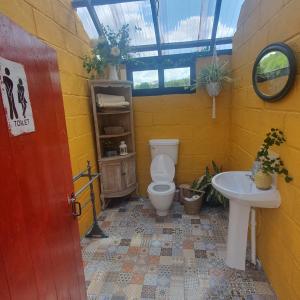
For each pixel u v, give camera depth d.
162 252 2.09
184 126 3.00
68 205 1.19
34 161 0.86
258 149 1.86
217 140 2.98
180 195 3.03
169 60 2.87
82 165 2.41
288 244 1.39
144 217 2.73
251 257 1.87
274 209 1.58
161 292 1.65
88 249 2.16
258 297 1.58
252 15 1.95
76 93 2.30
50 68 1.05
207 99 2.89
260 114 1.81
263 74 1.63
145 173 3.21
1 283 0.65
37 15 1.66
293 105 1.28
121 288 1.70
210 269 1.85
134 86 3.01
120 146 2.95
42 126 0.94
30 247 0.81
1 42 0.70
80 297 1.32
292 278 1.34
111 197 2.91
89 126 2.63
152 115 3.02
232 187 1.93
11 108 0.73
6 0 1.34
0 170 0.67
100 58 2.60
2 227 0.67
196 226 2.49
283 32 1.38
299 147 1.23
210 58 2.79
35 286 0.83
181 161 3.10
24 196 0.79
